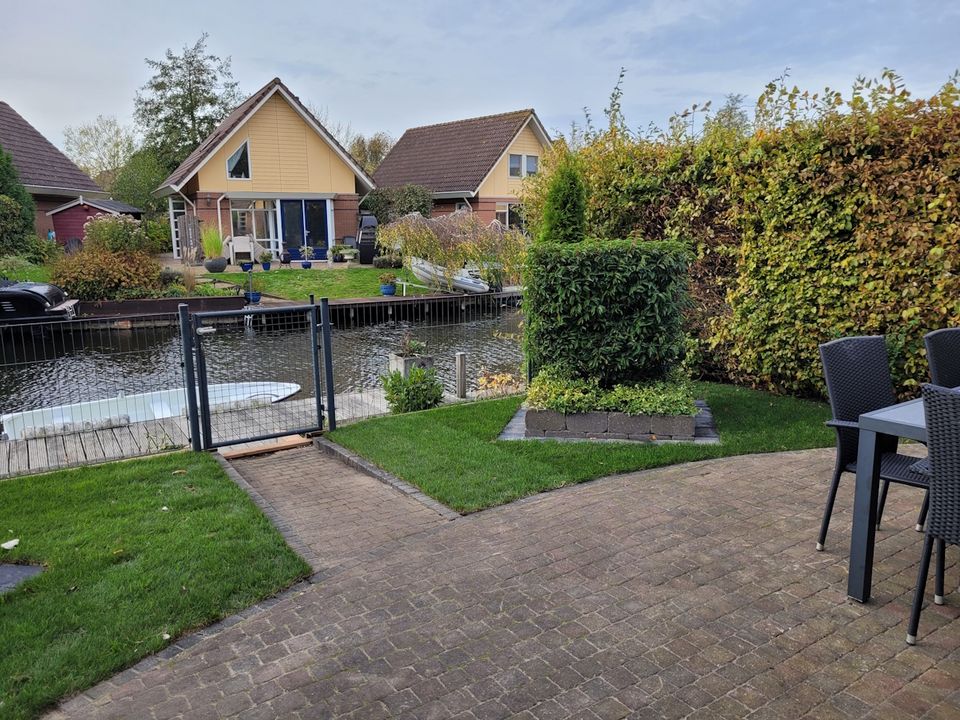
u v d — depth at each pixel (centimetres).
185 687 270
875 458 305
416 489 495
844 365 362
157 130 3703
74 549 392
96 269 1697
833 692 254
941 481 269
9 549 394
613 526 411
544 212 741
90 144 4966
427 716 248
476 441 603
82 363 1124
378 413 785
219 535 409
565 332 636
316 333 659
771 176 673
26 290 1399
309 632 307
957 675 262
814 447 550
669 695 255
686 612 312
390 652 289
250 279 1856
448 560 375
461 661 281
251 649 295
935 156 570
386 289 1948
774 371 718
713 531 398
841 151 621
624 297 614
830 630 294
